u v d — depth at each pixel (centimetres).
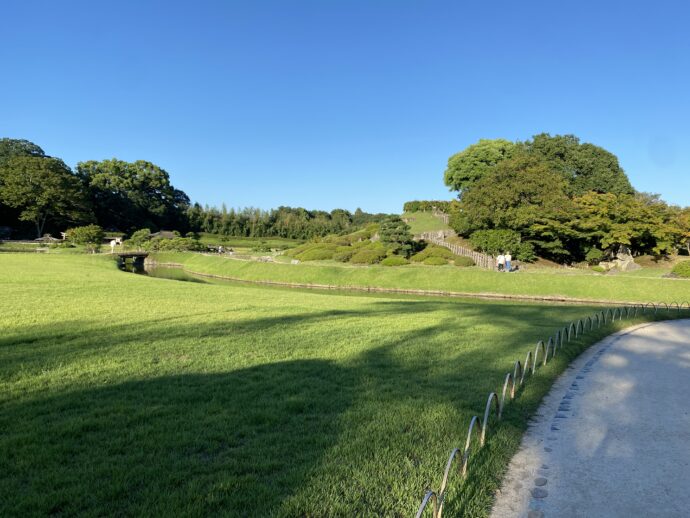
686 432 698
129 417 661
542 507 485
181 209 12506
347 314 1814
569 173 6156
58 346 1098
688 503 496
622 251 4953
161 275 5269
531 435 682
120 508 430
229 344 1179
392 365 1019
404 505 449
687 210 5150
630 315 2033
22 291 2138
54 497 443
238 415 678
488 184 4978
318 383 859
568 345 1301
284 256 6312
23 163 8488
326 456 550
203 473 502
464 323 1650
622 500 501
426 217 7356
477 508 466
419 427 655
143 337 1229
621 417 762
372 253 5216
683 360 1194
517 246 4622
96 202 10075
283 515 424
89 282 2702
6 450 544
